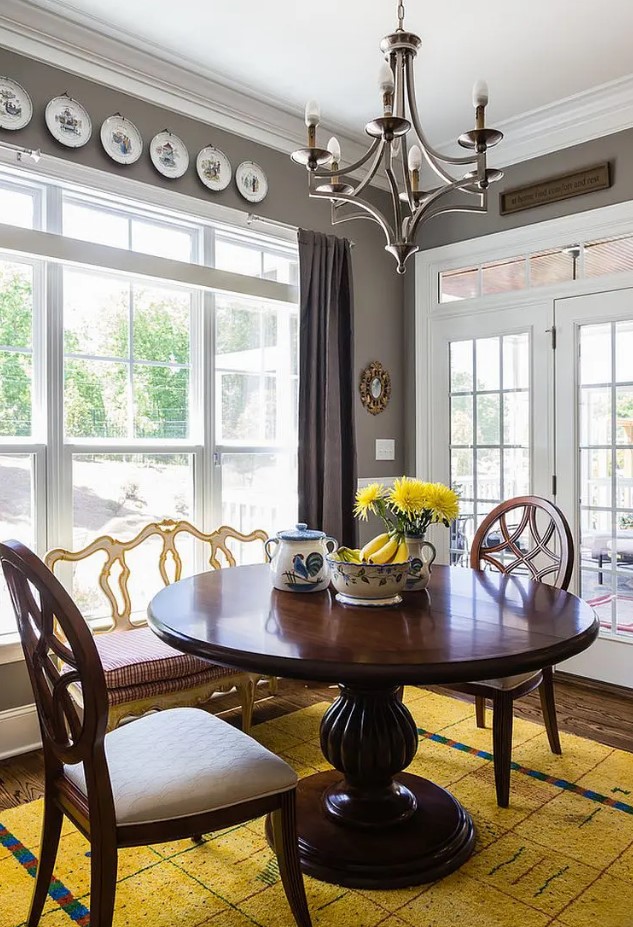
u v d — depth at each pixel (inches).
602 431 136.0
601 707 123.3
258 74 121.3
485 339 153.8
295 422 147.6
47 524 109.3
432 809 83.1
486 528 113.0
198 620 70.0
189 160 123.8
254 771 61.6
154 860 78.0
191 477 129.4
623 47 113.7
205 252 129.9
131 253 115.0
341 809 81.0
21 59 102.8
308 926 63.1
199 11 102.9
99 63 109.9
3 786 95.6
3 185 106.3
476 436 156.0
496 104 133.5
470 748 105.5
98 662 53.5
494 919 67.2
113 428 118.6
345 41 111.1
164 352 125.5
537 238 143.3
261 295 135.3
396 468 166.9
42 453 108.8
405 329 168.4
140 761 62.1
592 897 70.3
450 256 158.6
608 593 136.0
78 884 72.6
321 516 140.9
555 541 142.9
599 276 135.0
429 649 60.3
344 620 70.2
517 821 84.7
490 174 78.4
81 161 109.5
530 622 69.5
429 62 117.5
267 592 83.0
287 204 140.7
